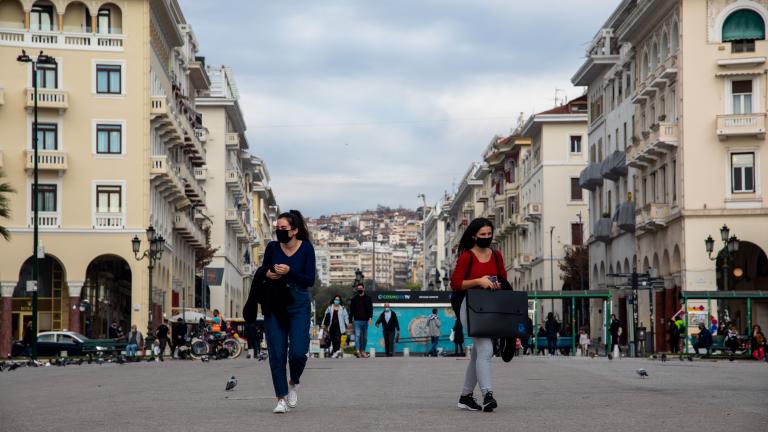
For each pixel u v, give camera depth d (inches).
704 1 2207.2
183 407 590.9
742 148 2192.4
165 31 2859.3
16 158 2469.2
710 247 2079.2
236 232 4439.0
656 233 2447.1
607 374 954.1
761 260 2370.8
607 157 2849.4
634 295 2032.5
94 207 2512.3
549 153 3806.6
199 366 1362.0
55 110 2500.0
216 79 4274.1
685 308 1876.2
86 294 2610.7
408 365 1209.4
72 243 2502.5
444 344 2144.4
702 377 911.0
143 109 2532.0
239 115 4232.3
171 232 2960.1
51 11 2516.0
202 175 3801.7
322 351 1968.5
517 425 465.4
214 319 1936.5
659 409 544.1
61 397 732.0
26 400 707.4
